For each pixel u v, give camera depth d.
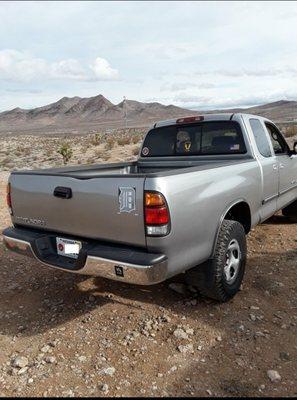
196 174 3.80
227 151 5.40
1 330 3.96
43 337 3.81
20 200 4.23
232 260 4.31
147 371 3.29
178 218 3.45
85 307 4.35
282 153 6.39
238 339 3.67
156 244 3.32
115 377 3.22
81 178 3.65
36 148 48.81
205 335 3.74
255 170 5.02
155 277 3.31
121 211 3.41
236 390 3.04
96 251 3.54
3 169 23.48
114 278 3.50
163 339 3.71
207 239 3.89
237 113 5.42
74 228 3.80
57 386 3.14
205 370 3.27
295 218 7.29
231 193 4.30
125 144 37.22
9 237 4.22
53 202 3.90
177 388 3.08
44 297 4.62
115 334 3.82
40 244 4.02
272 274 5.01
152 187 3.27
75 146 45.06
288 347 3.54
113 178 3.45
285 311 4.13
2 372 3.33
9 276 5.23
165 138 5.97
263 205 5.45
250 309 4.18
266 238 6.42
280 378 3.15
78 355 3.52
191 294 4.52
